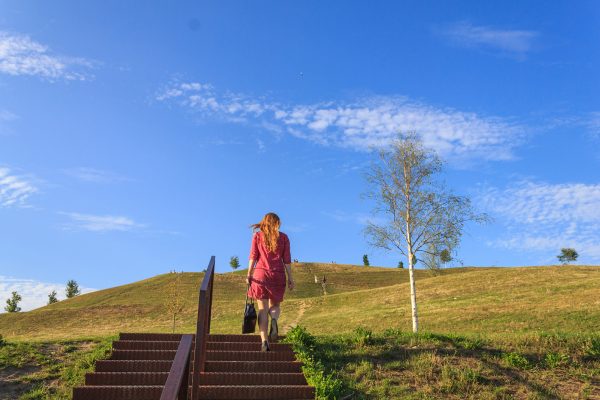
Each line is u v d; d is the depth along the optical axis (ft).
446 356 31.32
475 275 168.96
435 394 26.09
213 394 24.23
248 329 27.63
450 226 83.82
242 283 225.15
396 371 29.27
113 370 27.02
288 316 143.33
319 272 270.67
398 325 101.45
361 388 26.48
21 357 32.83
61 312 164.04
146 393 24.02
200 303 18.85
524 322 89.86
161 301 183.32
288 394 24.75
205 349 27.43
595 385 27.94
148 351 28.86
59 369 30.83
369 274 266.16
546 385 27.68
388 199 87.35
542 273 158.81
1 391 27.84
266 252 25.99
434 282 166.81
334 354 31.68
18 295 231.50
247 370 27.45
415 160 86.94
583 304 100.53
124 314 161.58
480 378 28.12
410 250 86.12
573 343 33.71
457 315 104.27
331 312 141.49
